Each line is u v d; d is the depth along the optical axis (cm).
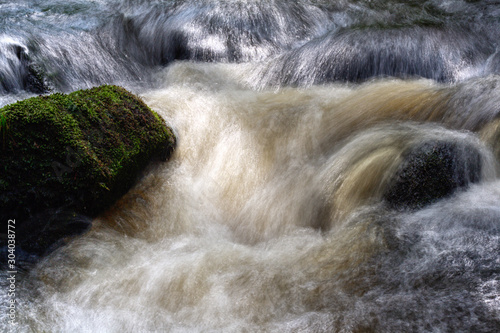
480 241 367
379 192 422
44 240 370
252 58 720
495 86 521
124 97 444
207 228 418
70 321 313
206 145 494
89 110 400
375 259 361
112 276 354
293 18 812
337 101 582
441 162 424
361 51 683
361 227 396
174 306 329
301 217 433
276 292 336
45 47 651
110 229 395
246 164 480
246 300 330
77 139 374
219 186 459
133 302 332
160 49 752
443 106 524
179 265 366
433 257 356
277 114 550
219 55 725
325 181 448
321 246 387
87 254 372
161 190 436
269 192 454
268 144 502
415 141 457
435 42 705
